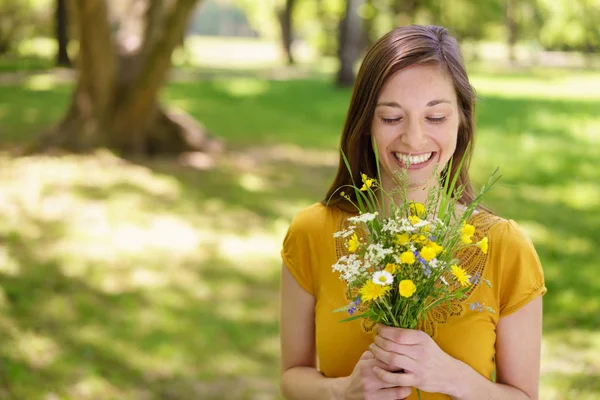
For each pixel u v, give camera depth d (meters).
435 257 1.61
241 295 6.18
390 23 33.44
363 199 1.97
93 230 7.53
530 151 13.26
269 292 6.29
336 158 12.28
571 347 5.29
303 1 38.19
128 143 10.95
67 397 4.43
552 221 8.60
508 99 22.03
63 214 7.97
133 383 4.65
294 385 1.95
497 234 1.83
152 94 10.88
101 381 4.64
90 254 6.84
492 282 1.81
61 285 6.05
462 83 1.79
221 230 7.87
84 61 10.59
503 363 1.84
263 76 28.23
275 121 16.25
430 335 1.79
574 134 15.57
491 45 55.44
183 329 5.44
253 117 16.72
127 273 6.46
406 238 1.57
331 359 1.91
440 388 1.69
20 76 22.61
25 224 7.54
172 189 9.33
